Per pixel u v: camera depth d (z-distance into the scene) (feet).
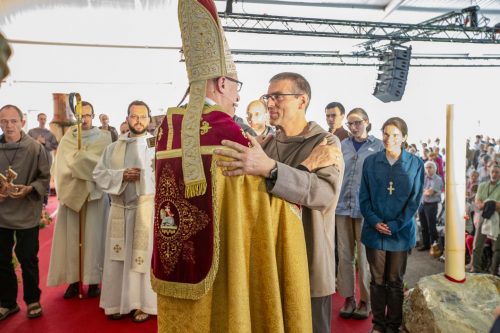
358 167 13.05
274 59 56.03
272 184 5.31
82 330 11.76
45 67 44.83
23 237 12.53
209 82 5.41
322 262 6.31
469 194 18.92
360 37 42.14
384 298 10.80
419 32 47.78
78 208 13.89
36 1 30.37
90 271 14.16
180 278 5.15
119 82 49.29
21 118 12.76
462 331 8.33
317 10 43.55
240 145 4.99
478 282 9.38
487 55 60.80
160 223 5.42
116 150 12.54
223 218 5.16
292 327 5.47
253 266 5.32
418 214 22.33
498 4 44.86
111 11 33.32
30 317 12.58
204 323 5.09
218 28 5.35
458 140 6.12
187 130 5.22
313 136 6.42
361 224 12.72
